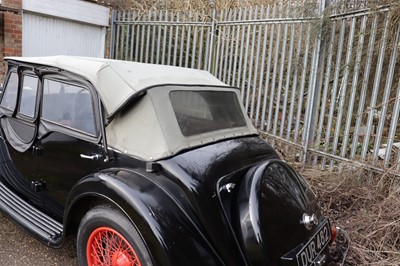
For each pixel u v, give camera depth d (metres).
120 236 2.16
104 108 2.49
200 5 8.09
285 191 2.34
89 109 2.59
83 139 2.60
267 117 5.66
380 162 3.75
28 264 2.80
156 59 7.64
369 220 3.21
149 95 2.40
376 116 4.24
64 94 2.77
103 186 2.21
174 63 7.24
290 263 2.11
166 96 2.48
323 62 4.65
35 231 2.71
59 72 2.79
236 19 6.08
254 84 5.71
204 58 6.87
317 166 4.55
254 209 2.11
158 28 7.48
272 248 2.07
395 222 3.04
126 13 8.30
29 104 3.09
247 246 2.08
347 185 3.81
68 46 7.95
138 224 2.03
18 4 6.69
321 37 4.60
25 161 3.12
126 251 2.18
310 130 4.79
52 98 2.86
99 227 2.27
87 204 2.46
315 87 4.72
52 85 2.87
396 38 3.57
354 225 3.29
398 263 2.78
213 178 2.27
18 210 2.98
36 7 7.02
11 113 3.27
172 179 2.22
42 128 2.92
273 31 5.35
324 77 4.71
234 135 2.93
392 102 3.92
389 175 3.51
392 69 3.60
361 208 3.54
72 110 2.71
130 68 2.66
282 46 5.29
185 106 2.62
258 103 5.67
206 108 2.81
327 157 4.43
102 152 2.50
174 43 7.39
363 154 3.89
